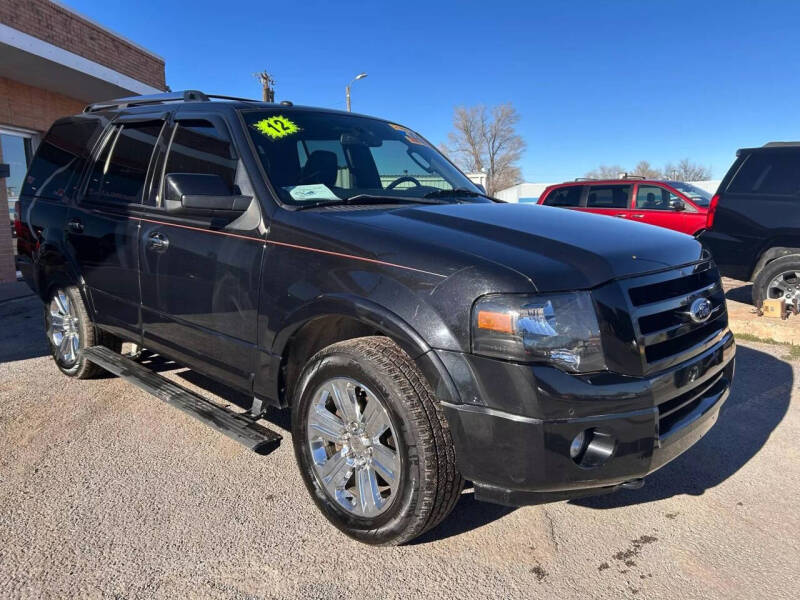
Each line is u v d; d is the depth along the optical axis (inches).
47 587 92.8
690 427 99.5
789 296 259.3
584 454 89.3
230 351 124.3
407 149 161.0
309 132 140.3
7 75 410.9
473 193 151.6
